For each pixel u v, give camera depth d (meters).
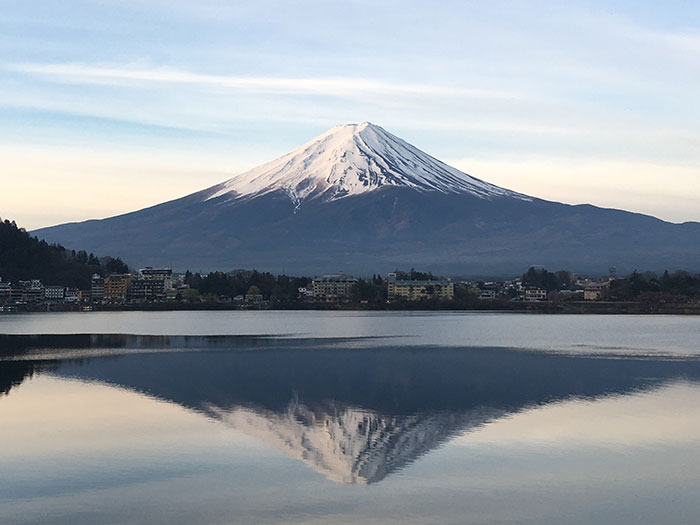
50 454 76.06
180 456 75.56
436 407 97.25
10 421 89.44
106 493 65.50
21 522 59.53
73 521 59.75
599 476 69.06
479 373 126.31
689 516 60.25
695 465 71.94
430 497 64.44
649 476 69.00
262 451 77.12
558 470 70.75
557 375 123.75
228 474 70.12
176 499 64.12
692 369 130.88
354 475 69.81
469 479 68.62
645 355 153.88
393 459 74.44
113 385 113.69
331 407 97.44
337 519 60.12
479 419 90.19
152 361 142.62
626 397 103.38
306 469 71.69
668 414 92.25
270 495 65.06
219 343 180.62
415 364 137.75
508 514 60.78
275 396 104.88
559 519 59.78
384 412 94.31
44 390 109.25
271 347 169.50
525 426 86.56
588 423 87.75
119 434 83.62
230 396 104.81
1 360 144.38
